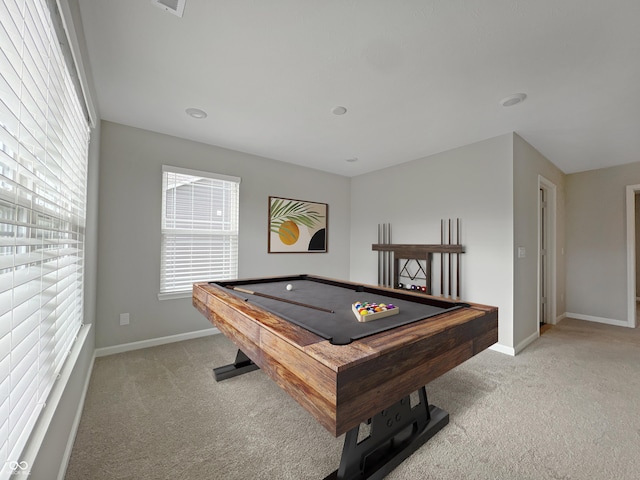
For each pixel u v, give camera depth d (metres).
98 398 1.91
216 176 3.27
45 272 0.99
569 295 4.33
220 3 1.36
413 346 1.06
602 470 1.34
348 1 1.35
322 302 1.84
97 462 1.36
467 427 1.65
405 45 1.64
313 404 0.90
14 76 0.72
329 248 4.43
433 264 3.50
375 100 2.26
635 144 3.12
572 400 1.93
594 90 2.07
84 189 1.88
